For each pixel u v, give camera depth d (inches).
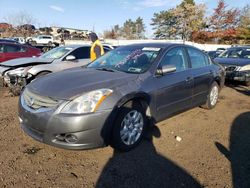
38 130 133.7
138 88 149.2
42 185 116.7
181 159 141.8
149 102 156.1
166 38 2333.9
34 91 140.8
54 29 1925.4
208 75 215.6
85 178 122.8
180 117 209.0
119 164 135.0
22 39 1282.0
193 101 200.8
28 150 146.2
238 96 294.5
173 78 175.3
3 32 1537.9
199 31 1955.0
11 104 234.8
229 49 430.9
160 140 164.1
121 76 152.9
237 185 120.3
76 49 317.1
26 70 269.6
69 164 133.8
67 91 132.8
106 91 135.5
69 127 125.8
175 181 122.2
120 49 198.4
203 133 178.1
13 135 165.0
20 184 116.6
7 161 134.2
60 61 300.2
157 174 127.2
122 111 139.6
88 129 128.3
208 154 148.2
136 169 131.0
